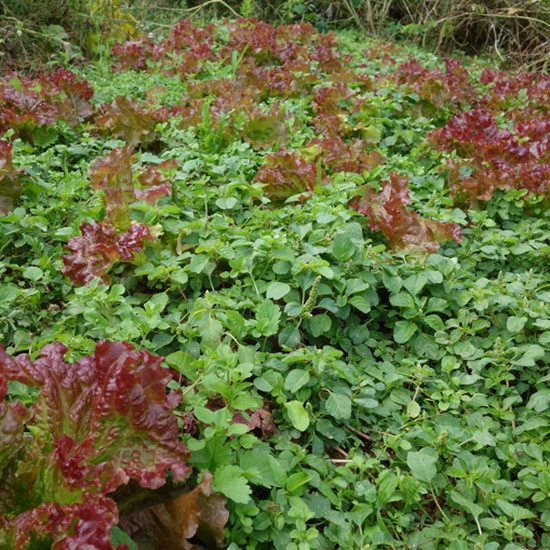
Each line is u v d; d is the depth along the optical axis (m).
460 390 0.95
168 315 0.97
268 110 1.72
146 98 2.03
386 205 1.27
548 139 1.63
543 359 1.04
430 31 3.99
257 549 0.72
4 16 2.29
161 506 0.66
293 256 1.03
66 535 0.56
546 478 0.83
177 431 0.67
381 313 1.10
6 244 1.13
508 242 1.31
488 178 1.46
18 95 1.59
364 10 4.14
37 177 1.27
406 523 0.78
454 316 1.11
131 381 0.64
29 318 1.01
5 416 0.62
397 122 1.93
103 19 2.58
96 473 0.59
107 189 1.18
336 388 0.91
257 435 0.84
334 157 1.57
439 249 1.29
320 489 0.78
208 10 3.91
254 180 1.38
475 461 0.83
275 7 4.04
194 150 1.59
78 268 1.03
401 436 0.90
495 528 0.78
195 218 1.19
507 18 3.89
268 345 0.98
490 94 2.53
